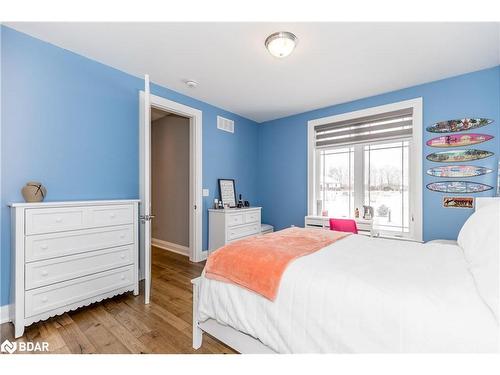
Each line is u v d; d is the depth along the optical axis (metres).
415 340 0.90
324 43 2.09
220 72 2.65
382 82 2.87
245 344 1.37
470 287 1.05
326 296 1.11
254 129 4.54
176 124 4.13
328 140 3.73
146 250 2.22
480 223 1.44
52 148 2.13
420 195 2.90
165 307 2.16
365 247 1.77
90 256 2.05
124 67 2.55
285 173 4.23
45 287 1.80
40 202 1.92
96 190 2.43
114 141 2.57
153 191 4.58
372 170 3.38
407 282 1.11
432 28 1.88
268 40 1.99
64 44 2.14
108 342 1.66
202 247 3.62
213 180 3.78
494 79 2.49
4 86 1.88
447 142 2.74
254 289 1.30
